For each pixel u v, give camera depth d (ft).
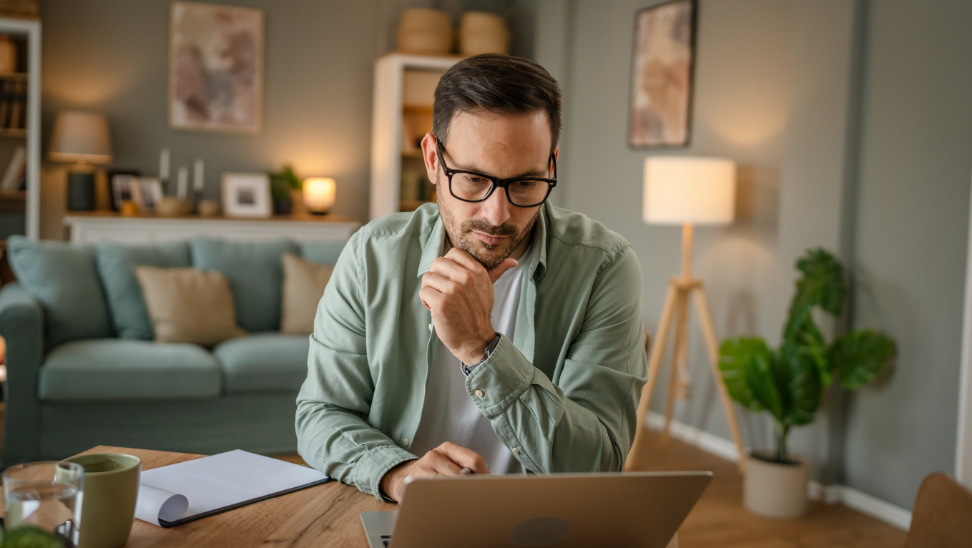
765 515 9.39
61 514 2.17
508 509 2.20
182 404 10.34
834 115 9.82
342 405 3.66
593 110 14.87
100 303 11.28
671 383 11.87
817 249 9.75
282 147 17.61
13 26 14.62
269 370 10.64
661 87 12.98
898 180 9.23
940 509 2.82
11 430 9.62
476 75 2.90
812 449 10.08
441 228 3.67
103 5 16.12
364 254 3.69
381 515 2.92
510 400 3.08
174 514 2.85
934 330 8.84
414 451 3.75
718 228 11.92
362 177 18.22
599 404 3.41
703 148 12.19
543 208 3.79
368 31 17.93
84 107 16.15
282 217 16.83
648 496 2.31
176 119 16.78
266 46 17.34
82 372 9.77
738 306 11.52
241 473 3.35
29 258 10.85
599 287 3.66
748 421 11.48
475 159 2.91
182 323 11.20
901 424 9.24
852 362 9.25
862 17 9.58
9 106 14.98
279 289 12.57
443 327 3.00
